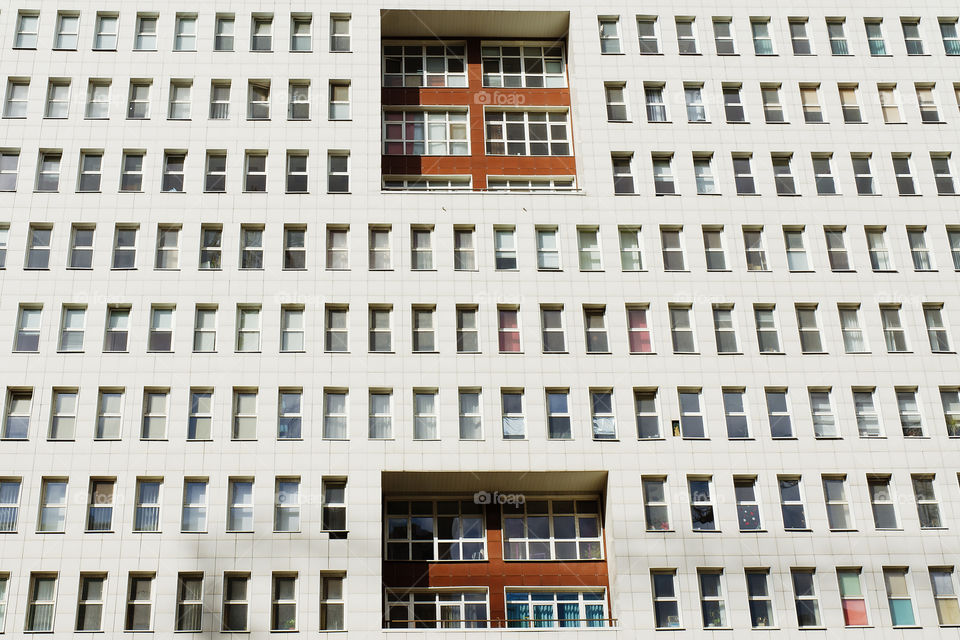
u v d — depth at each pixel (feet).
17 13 148.36
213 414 127.24
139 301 132.67
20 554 118.83
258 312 134.00
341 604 119.85
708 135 147.74
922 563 124.36
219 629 117.08
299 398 129.49
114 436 125.80
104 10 149.48
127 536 120.57
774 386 132.77
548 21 156.56
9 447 123.95
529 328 134.41
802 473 128.26
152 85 146.20
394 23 156.15
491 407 129.80
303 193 140.46
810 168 146.41
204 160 141.49
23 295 131.85
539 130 155.53
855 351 136.15
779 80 151.94
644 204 142.72
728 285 138.31
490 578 126.62
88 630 116.16
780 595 122.01
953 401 133.90
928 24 157.58
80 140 141.59
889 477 129.08
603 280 137.80
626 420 129.90
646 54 152.87
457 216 140.46
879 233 143.84
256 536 121.49
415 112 155.63
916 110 151.43
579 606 126.21
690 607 120.88
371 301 134.82
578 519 130.72
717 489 126.62
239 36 149.69
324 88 147.33
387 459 126.11
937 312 139.13
